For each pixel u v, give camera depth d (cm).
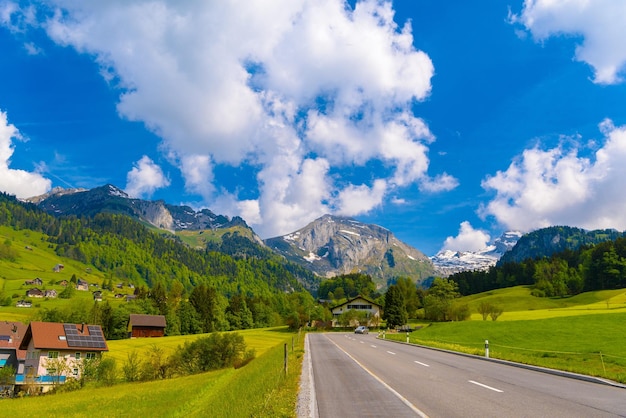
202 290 15112
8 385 5825
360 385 1748
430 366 2433
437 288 13150
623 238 19562
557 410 1176
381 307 14875
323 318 14388
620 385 1608
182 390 2872
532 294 18250
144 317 13238
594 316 6444
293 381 1881
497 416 1111
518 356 2934
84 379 4809
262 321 16912
